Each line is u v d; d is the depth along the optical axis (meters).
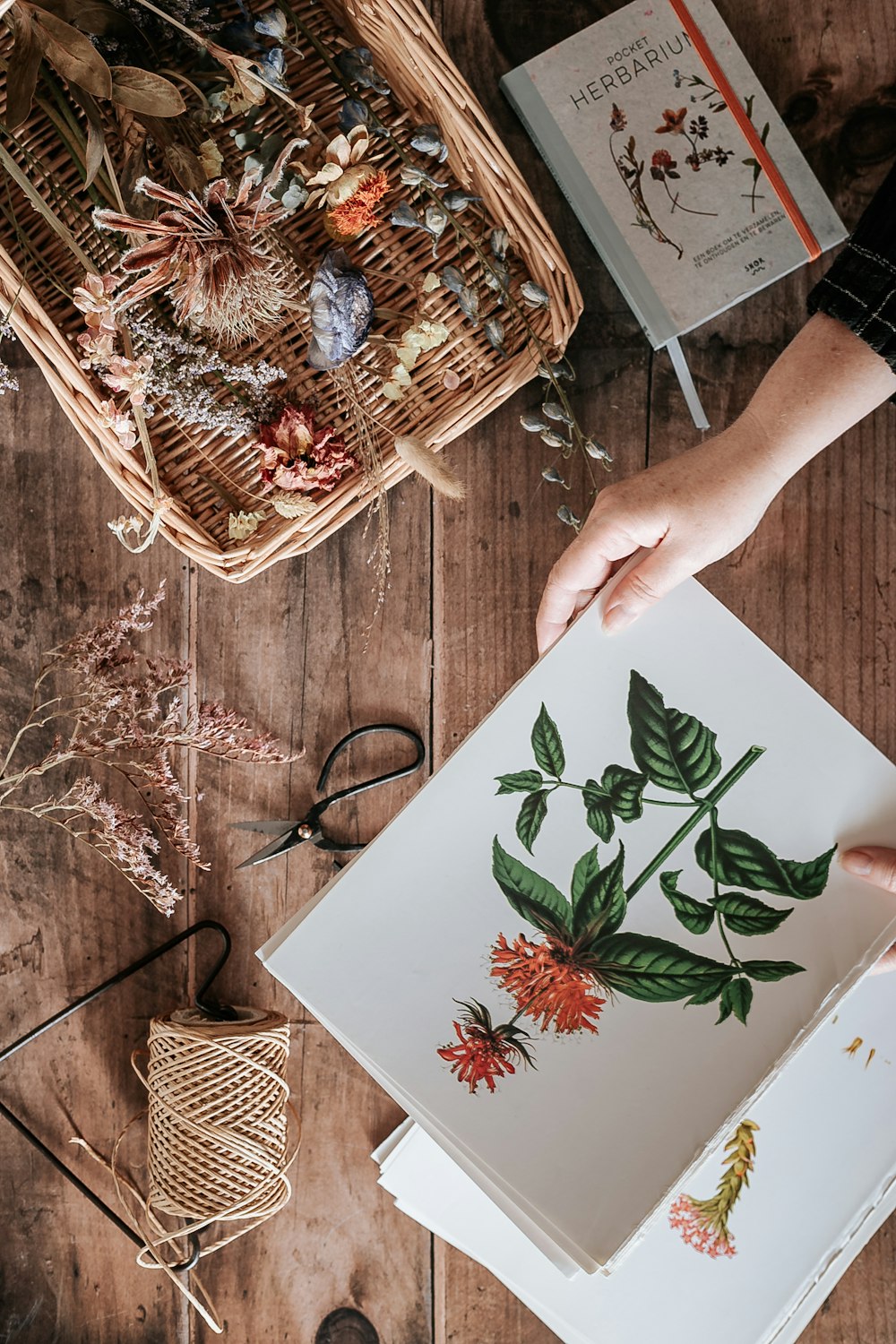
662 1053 0.69
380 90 0.78
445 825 0.72
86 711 0.81
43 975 0.89
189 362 0.77
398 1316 0.88
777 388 0.69
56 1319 0.89
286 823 0.88
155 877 0.78
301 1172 0.88
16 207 0.79
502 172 0.78
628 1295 0.83
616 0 0.89
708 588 0.89
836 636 0.88
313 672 0.89
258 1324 0.88
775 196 0.85
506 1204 0.67
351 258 0.83
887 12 0.89
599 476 0.89
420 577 0.89
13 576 0.89
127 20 0.74
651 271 0.85
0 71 0.75
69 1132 0.89
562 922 0.71
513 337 0.83
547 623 0.78
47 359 0.71
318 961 0.71
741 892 0.70
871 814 0.70
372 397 0.81
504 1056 0.69
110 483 0.89
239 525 0.79
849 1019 0.83
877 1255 0.87
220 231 0.65
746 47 0.89
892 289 0.64
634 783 0.72
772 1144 0.83
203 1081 0.76
